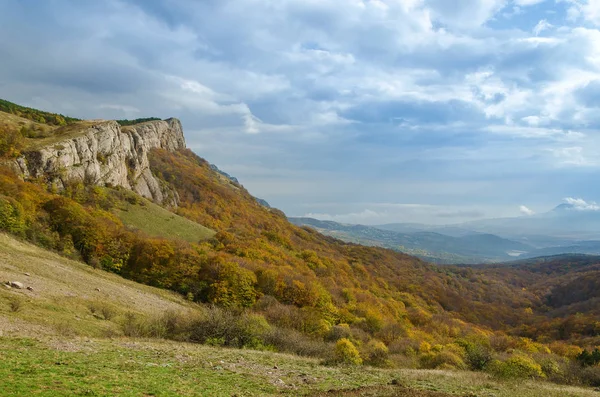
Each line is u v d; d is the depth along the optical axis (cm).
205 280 8850
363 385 2545
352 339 6856
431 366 5438
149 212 13200
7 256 5278
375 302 11725
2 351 2095
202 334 4153
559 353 8675
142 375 2055
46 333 2989
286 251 15562
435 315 12975
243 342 4281
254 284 9244
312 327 7125
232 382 2234
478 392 2567
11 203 7381
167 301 6988
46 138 12812
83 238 8481
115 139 15512
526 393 2702
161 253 9069
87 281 5828
